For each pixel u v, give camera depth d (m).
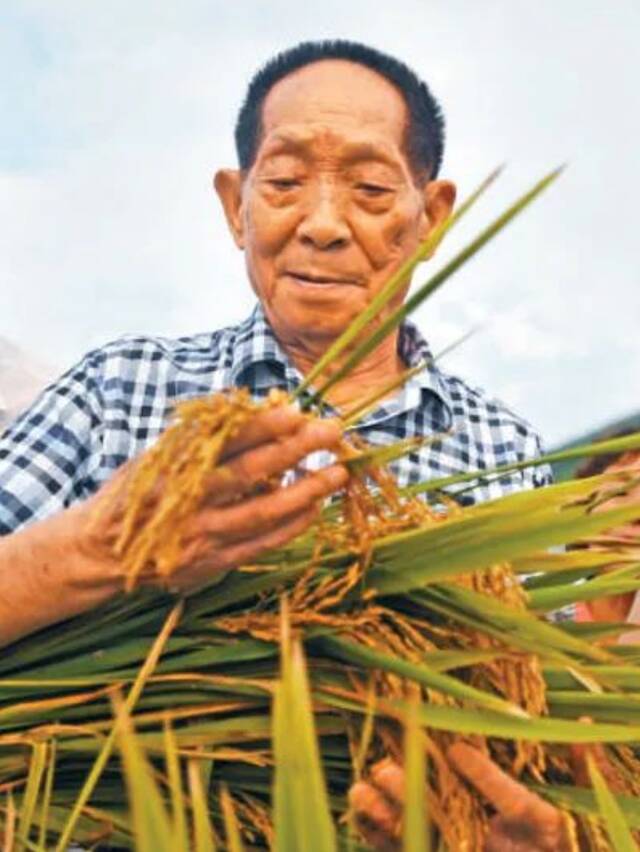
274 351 1.87
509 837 1.19
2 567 1.15
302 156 1.77
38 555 1.14
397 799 1.12
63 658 1.26
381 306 1.15
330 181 1.76
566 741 1.10
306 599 1.22
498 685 1.22
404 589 1.20
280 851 0.76
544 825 1.17
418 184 1.84
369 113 1.78
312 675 1.23
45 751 1.22
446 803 1.18
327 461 1.78
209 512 1.05
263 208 1.79
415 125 1.82
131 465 1.08
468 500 1.90
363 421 1.88
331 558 1.23
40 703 1.22
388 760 1.17
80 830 1.26
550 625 1.29
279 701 0.77
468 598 1.21
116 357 1.88
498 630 1.21
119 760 1.25
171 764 0.95
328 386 1.15
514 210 1.06
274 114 1.80
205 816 0.90
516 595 1.25
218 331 1.99
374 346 1.14
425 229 1.92
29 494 1.76
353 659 1.19
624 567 1.32
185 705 1.24
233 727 1.24
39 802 1.25
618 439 1.21
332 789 1.27
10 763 1.24
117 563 1.12
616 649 1.33
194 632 1.25
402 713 1.15
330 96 1.78
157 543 1.02
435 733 1.19
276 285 1.81
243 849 1.23
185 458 0.99
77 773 1.26
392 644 1.21
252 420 1.01
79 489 1.80
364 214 1.77
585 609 1.70
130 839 1.26
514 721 1.10
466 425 1.97
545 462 1.24
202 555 1.08
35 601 1.16
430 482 1.26
